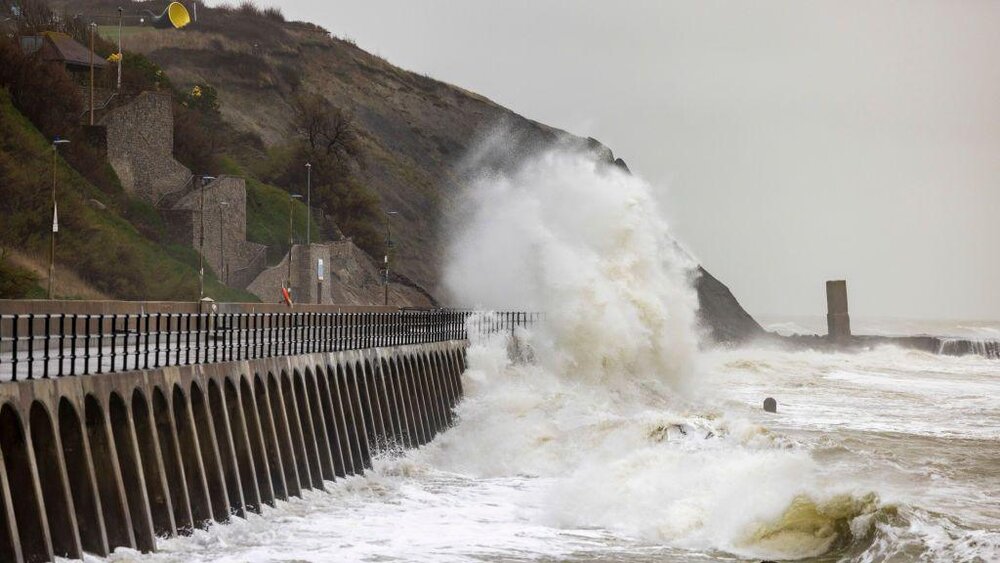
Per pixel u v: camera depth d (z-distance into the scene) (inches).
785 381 3503.9
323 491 1419.8
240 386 1232.8
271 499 1257.4
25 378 869.8
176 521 1057.5
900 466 1811.0
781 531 1256.8
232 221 3826.3
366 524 1278.3
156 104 3764.8
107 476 939.3
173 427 1055.0
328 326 1638.8
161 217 3627.0
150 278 3159.5
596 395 2349.9
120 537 941.2
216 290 3400.6
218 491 1129.4
